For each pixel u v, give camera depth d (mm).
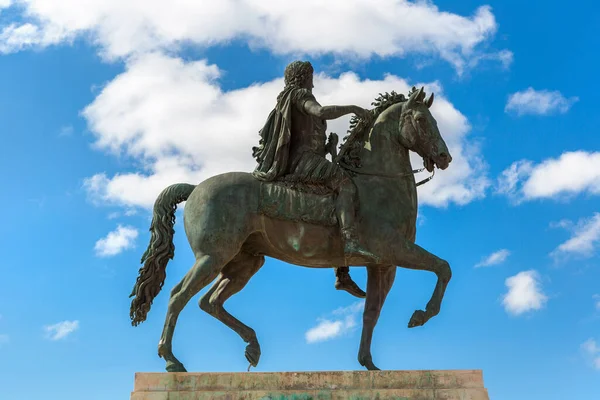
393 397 6535
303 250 7488
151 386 6520
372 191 7570
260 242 7668
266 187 7574
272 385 6578
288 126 7625
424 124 7691
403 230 7523
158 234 7676
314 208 7457
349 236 7258
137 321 7555
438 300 7078
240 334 7707
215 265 7293
